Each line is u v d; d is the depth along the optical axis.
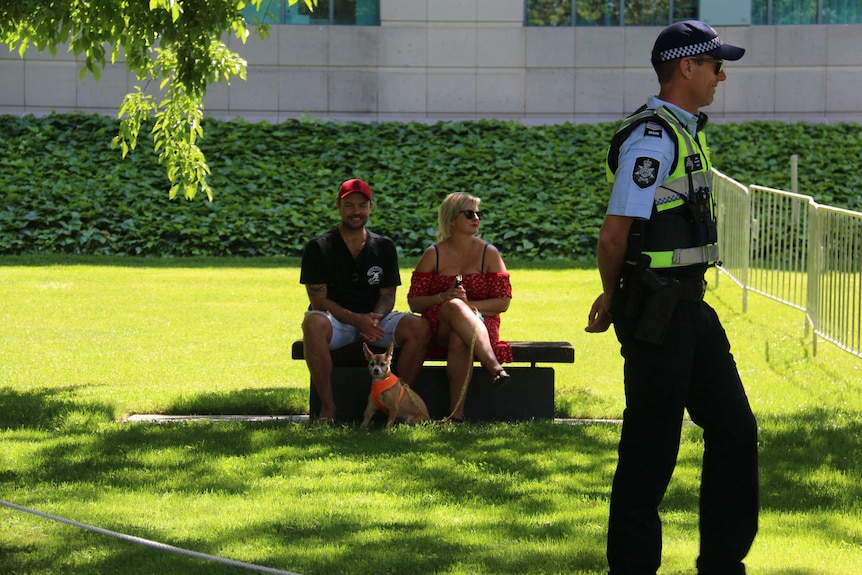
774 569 5.71
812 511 6.87
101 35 10.28
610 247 5.00
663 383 5.04
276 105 29.20
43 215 24.41
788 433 8.88
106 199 25.03
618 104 29.55
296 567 5.71
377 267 9.45
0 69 28.39
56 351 13.15
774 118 29.61
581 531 6.38
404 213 24.95
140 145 27.06
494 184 26.16
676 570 5.63
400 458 8.11
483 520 6.62
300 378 11.74
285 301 17.48
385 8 29.27
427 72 29.47
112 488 7.27
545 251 24.03
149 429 9.07
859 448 8.48
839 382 11.53
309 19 29.44
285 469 7.81
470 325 9.12
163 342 13.90
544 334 14.57
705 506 5.29
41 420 9.37
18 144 26.73
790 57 29.47
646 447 5.12
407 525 6.49
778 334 14.45
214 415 10.12
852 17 29.81
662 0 29.77
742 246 16.56
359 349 9.50
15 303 16.80
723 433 5.21
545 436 8.87
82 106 28.67
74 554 5.94
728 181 18.08
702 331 5.14
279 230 24.34
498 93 29.55
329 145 27.53
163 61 12.05
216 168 26.38
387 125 28.53
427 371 9.55
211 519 6.59
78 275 20.03
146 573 5.65
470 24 29.36
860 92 29.44
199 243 24.00
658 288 4.99
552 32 29.44
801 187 26.03
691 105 5.22
